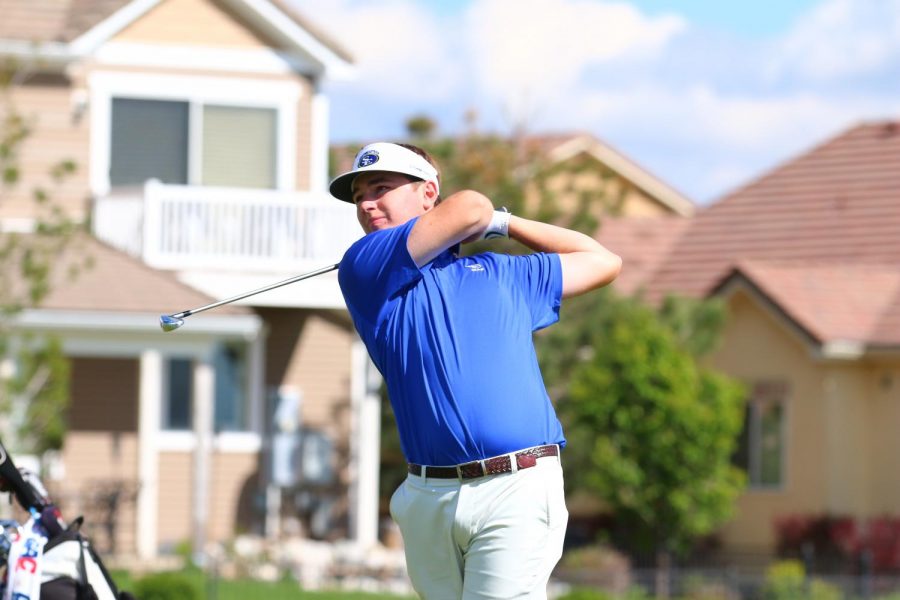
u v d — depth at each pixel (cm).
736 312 7988
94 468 6519
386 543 7038
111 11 6775
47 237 5506
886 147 9150
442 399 1369
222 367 6994
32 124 5816
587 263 1439
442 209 1378
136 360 6588
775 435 7825
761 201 9131
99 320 6009
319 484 6988
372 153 1445
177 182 7031
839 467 7631
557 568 6375
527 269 1423
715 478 6675
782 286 7856
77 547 2244
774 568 6456
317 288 6744
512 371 1377
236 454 6881
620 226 9494
